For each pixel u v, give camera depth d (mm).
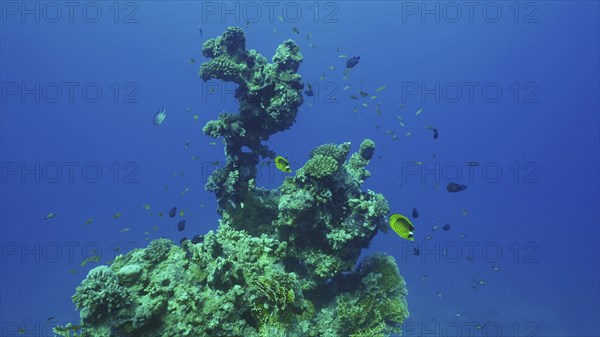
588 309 33031
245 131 11273
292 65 11461
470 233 62312
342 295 9727
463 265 43938
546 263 51719
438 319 27359
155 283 7359
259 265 7801
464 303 31344
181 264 8031
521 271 45312
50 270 43438
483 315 28875
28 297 35188
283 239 10344
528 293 36250
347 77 15141
